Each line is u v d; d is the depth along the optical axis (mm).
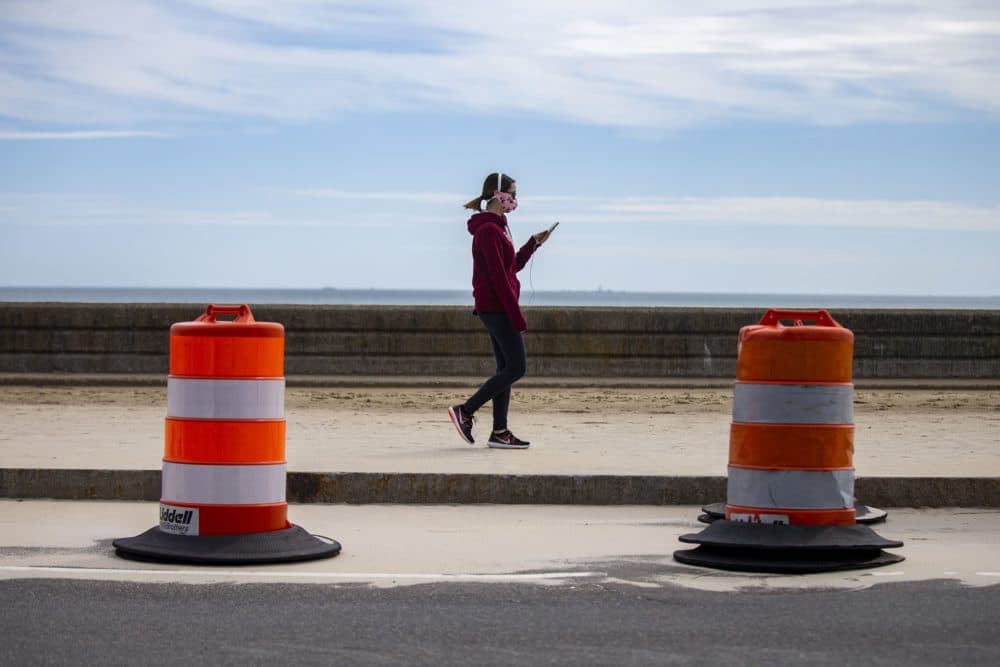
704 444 13273
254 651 5965
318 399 19078
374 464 11250
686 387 21609
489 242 12406
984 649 6055
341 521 9758
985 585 7500
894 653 5973
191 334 8102
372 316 22344
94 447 12375
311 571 7828
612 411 17719
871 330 22922
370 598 7082
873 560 8109
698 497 10672
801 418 8133
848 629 6426
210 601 6969
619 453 12367
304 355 22344
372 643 6117
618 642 6156
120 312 22359
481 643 6129
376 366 22344
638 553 8500
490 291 12531
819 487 8133
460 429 12773
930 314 23016
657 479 10695
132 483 10703
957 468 11312
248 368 8109
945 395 20641
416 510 10312
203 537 8062
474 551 8555
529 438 13836
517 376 12602
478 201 12695
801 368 8141
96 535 9031
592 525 9656
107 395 19469
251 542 8062
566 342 22391
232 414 8078
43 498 10727
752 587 7426
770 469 8148
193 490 8094
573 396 19969
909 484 10656
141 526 9430
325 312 22344
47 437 13305
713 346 22641
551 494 10656
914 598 7137
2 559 8125
